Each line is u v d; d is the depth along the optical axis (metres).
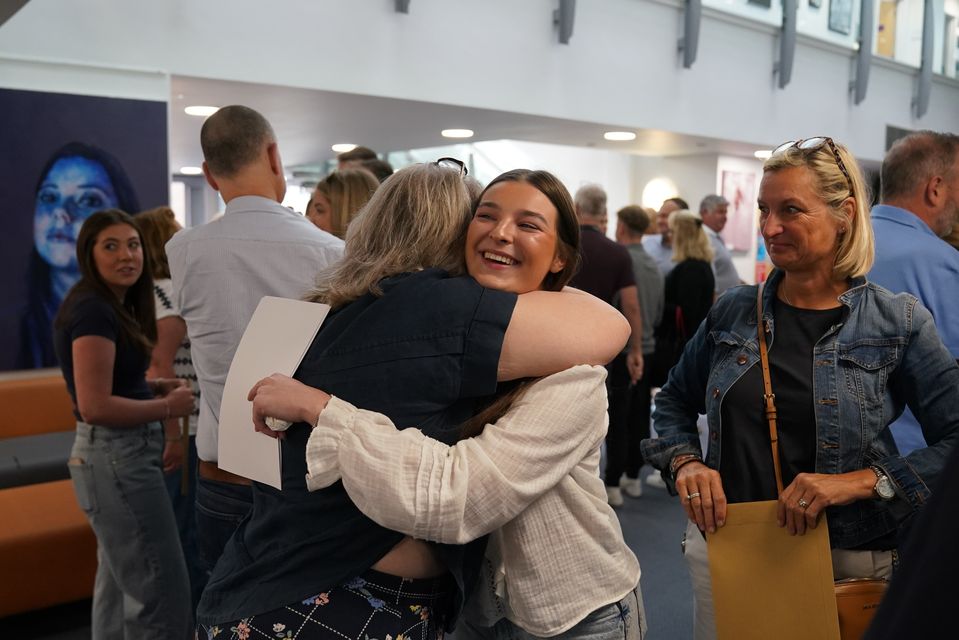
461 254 1.19
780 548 1.40
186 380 2.66
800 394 1.44
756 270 9.05
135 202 3.95
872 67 7.84
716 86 6.58
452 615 1.13
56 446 3.60
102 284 2.21
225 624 1.05
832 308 1.46
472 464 0.98
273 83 4.27
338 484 1.04
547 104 5.50
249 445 1.14
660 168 8.99
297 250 1.79
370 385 1.04
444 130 6.46
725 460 1.51
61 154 3.75
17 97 3.60
